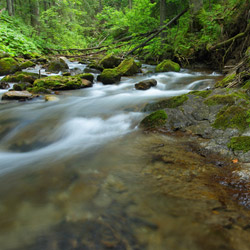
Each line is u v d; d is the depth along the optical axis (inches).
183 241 46.2
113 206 58.5
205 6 488.1
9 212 58.1
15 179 75.9
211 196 61.4
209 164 81.1
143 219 53.0
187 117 123.6
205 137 104.5
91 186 68.7
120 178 72.6
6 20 540.7
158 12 619.8
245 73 150.9
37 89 232.8
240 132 98.2
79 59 538.3
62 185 70.2
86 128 137.0
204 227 49.7
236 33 322.3
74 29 881.5
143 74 354.0
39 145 123.6
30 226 52.5
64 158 92.4
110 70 311.3
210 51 364.2
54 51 595.2
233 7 327.3
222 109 118.6
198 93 144.6
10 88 256.4
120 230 49.9
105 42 588.1
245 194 61.8
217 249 44.0
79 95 230.7
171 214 54.4
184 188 65.7
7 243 47.4
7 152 115.3
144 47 470.6
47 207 59.5
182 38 435.8
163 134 115.0
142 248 44.9
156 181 70.1
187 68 413.4
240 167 76.5
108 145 104.9
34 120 152.7
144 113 152.3
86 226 51.6
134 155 91.3
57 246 46.2
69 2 816.9
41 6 802.2
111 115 155.3
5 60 325.1
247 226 49.5
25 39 503.5
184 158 86.7
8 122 149.8
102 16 568.1
